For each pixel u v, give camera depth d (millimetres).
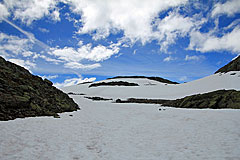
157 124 12203
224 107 16594
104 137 8867
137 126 11805
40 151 6203
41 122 10945
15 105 11812
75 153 6344
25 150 6125
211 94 20438
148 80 79938
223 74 46906
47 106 15422
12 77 15117
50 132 8914
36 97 15078
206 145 6906
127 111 21188
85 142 7844
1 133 7621
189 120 12344
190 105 20406
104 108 24875
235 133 8086
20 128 8875
